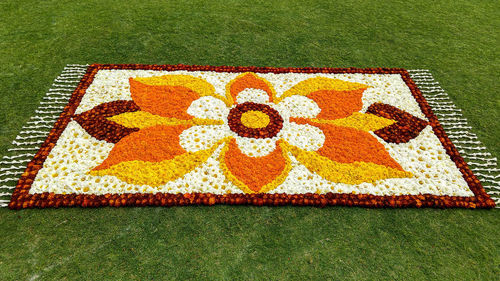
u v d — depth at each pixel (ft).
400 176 15.99
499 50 24.43
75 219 13.76
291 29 25.71
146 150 16.44
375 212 14.69
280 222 14.10
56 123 17.48
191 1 28.25
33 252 12.71
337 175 15.81
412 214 14.71
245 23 26.03
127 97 19.56
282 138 17.57
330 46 24.34
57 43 22.97
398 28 26.35
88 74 20.79
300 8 28.19
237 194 14.80
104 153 16.26
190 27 25.30
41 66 21.09
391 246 13.56
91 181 14.98
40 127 17.44
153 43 23.66
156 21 25.71
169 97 19.69
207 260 12.77
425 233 14.06
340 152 16.92
